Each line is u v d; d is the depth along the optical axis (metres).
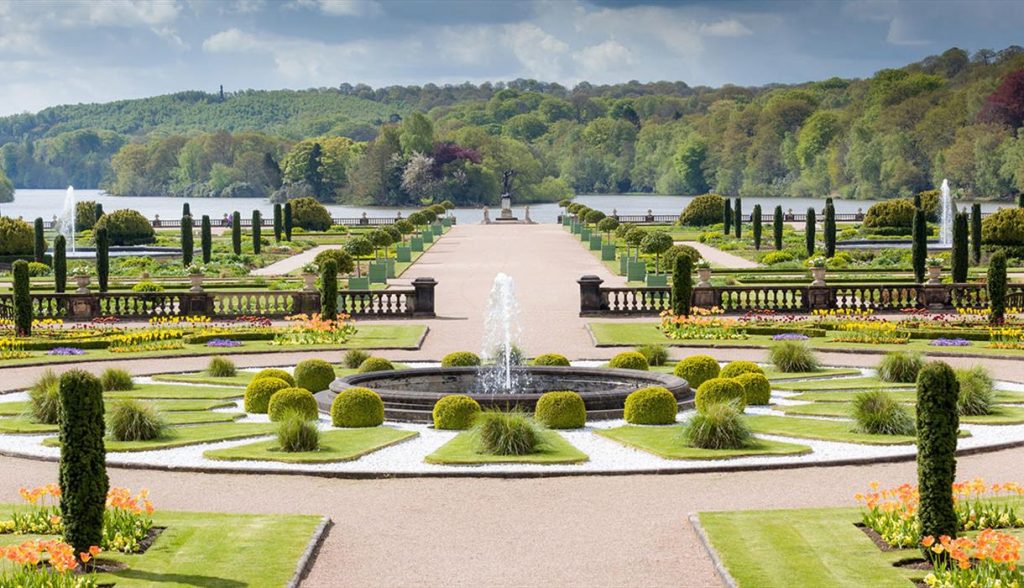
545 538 18.98
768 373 36.72
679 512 20.48
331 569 17.52
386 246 83.56
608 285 65.25
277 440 25.61
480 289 63.06
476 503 21.23
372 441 26.25
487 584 16.77
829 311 50.19
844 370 36.94
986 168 156.75
